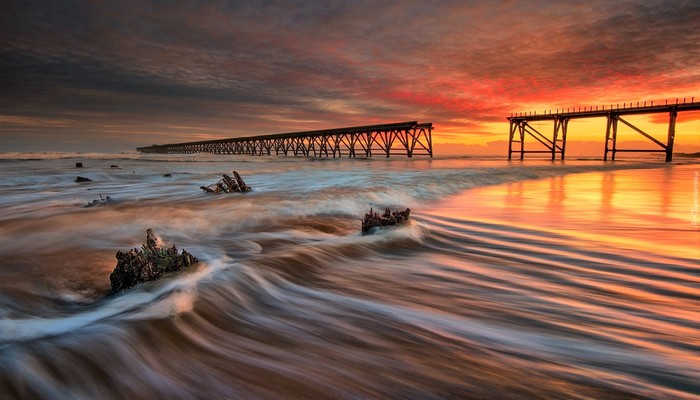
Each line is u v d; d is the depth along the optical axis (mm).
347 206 9969
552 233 7172
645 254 5617
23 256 5172
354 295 3977
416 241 6402
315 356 2654
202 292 3566
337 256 5383
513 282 4438
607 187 16906
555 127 50688
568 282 4410
